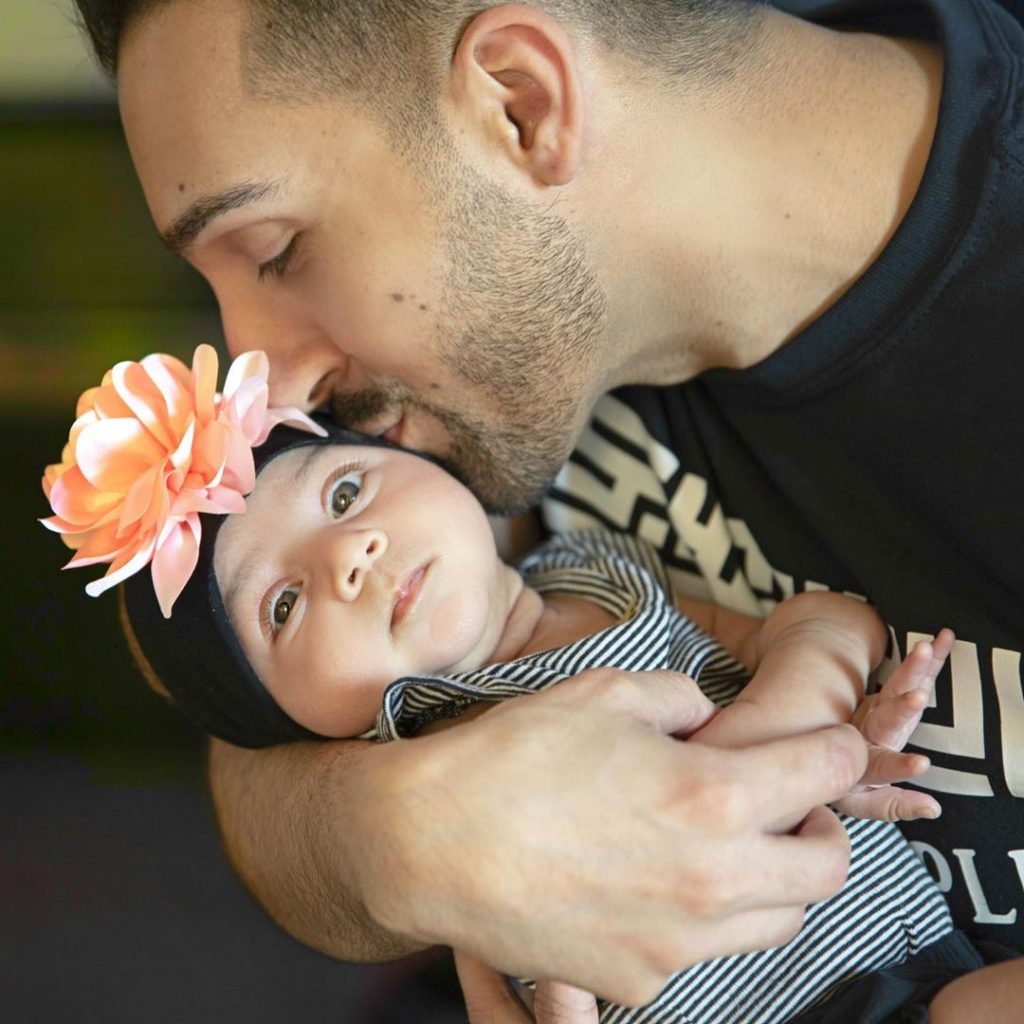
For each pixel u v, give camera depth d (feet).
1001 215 3.38
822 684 3.51
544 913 2.69
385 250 3.51
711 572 4.27
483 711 3.71
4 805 7.11
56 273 6.53
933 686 3.58
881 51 3.78
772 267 3.72
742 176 3.63
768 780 2.83
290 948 6.37
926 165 3.47
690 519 4.28
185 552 3.35
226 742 4.38
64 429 6.62
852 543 3.75
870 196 3.59
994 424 3.41
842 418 3.68
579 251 3.66
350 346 3.76
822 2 4.18
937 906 3.71
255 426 3.55
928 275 3.46
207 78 3.34
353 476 3.96
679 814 2.71
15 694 7.02
